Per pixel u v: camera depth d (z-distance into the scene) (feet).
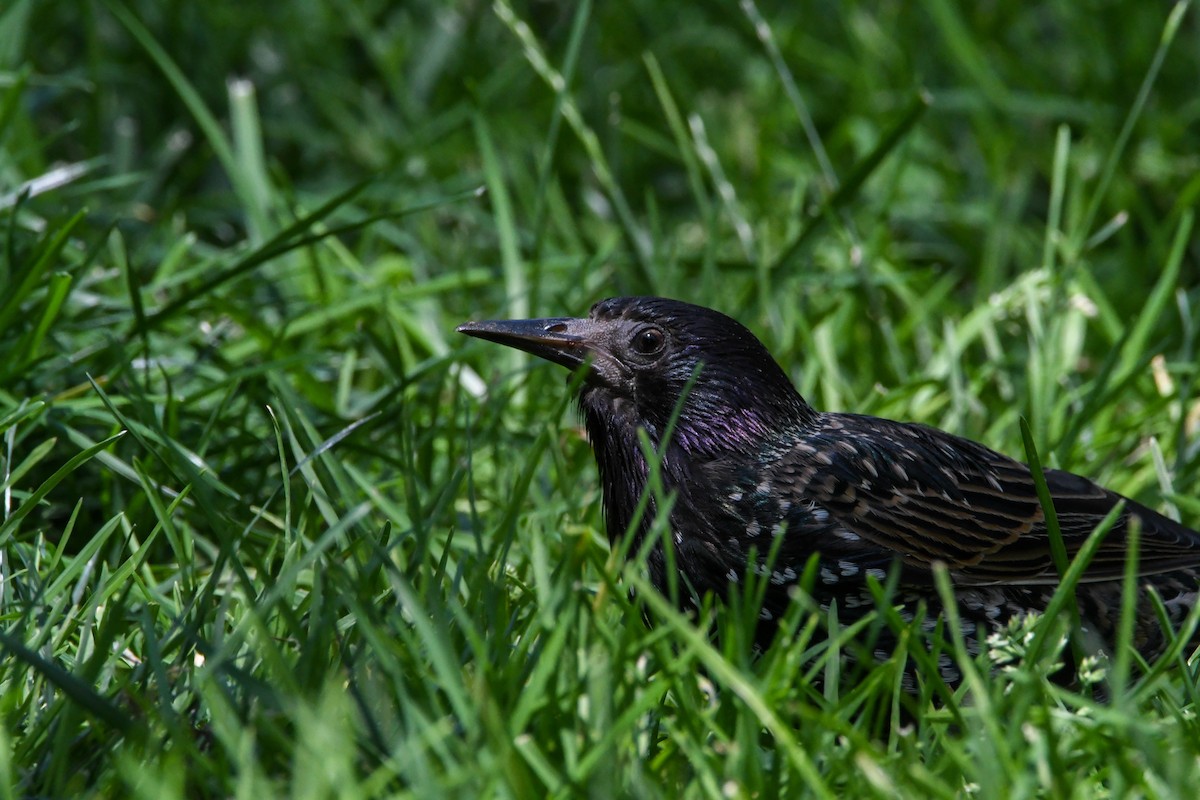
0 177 38.06
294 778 17.83
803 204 45.98
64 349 31.68
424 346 35.63
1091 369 38.22
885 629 24.50
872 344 37.24
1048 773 18.03
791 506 25.50
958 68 48.65
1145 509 27.37
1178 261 36.32
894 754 19.56
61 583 22.11
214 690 18.28
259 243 38.52
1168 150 46.73
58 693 20.29
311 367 34.24
